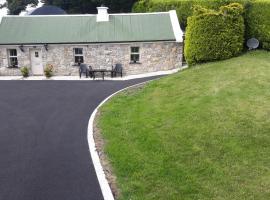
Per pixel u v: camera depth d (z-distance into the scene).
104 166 11.03
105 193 9.50
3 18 29.55
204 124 12.62
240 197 8.73
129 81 24.92
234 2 23.83
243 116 12.80
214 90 15.90
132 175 10.12
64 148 12.73
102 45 27.25
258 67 18.44
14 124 15.85
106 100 18.78
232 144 11.09
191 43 22.77
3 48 27.41
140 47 27.41
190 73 19.66
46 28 28.69
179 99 15.75
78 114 16.94
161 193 9.12
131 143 12.18
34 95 21.27
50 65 27.64
